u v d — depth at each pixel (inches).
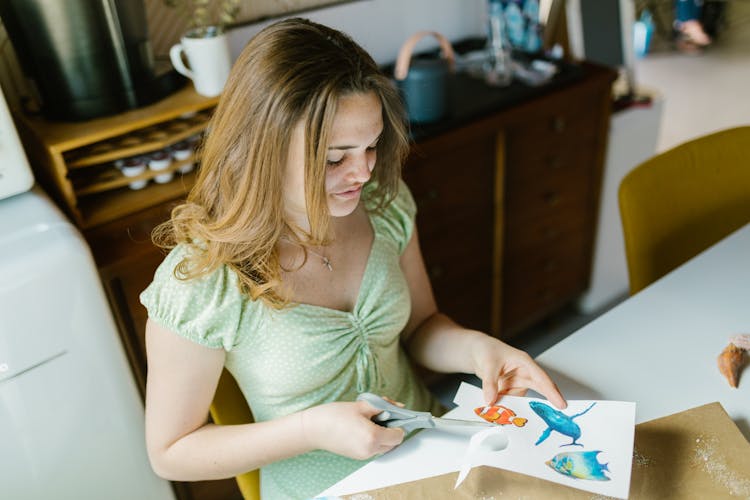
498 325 82.0
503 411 33.2
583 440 31.0
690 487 28.9
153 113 50.4
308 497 38.2
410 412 32.5
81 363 44.7
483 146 66.8
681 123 136.2
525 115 67.6
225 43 51.9
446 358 40.8
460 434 32.4
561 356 38.0
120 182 51.3
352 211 36.2
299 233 36.5
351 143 30.8
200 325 33.9
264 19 65.7
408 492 29.7
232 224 32.2
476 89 69.8
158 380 35.3
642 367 36.7
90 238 49.9
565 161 76.0
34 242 41.9
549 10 78.7
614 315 40.9
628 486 28.6
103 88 48.9
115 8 46.9
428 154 62.1
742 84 150.6
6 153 44.7
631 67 85.5
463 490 29.4
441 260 70.5
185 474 35.3
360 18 72.5
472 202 69.6
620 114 81.4
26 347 41.9
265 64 29.3
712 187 53.0
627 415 32.0
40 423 44.5
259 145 30.1
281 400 37.7
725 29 181.0
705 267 44.9
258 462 34.4
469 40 82.9
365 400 33.3
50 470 46.6
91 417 46.7
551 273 84.5
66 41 46.3
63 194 48.8
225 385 39.5
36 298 41.1
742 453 30.3
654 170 50.3
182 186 53.9
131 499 51.7
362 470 31.0
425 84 60.7
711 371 36.1
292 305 35.2
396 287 39.3
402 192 42.2
